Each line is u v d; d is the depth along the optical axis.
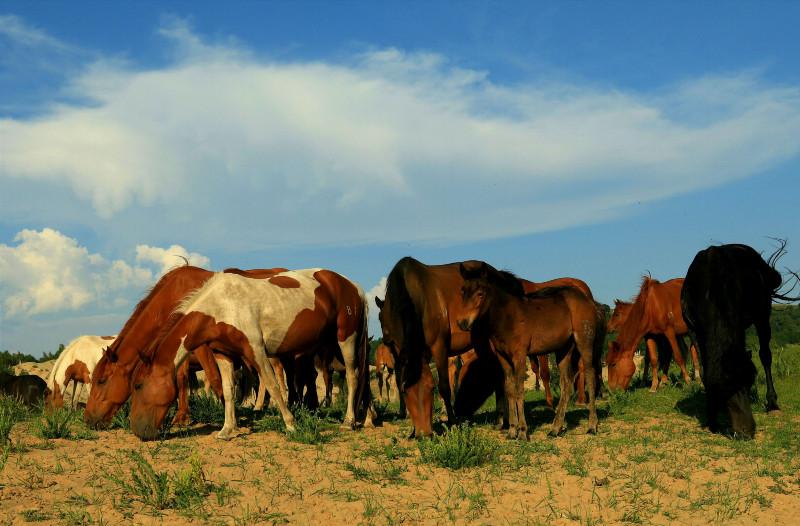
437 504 5.62
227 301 8.52
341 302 9.71
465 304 7.80
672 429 8.78
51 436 8.11
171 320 8.39
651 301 13.24
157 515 5.25
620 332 13.97
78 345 11.84
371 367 23.06
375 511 5.41
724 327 8.25
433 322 8.66
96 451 7.33
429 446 7.11
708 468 6.74
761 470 6.57
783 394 11.30
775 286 9.85
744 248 9.42
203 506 5.45
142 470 5.89
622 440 8.02
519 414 8.10
